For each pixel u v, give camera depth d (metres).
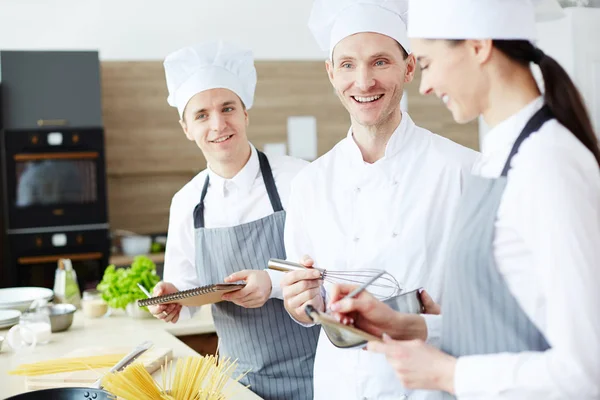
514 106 1.29
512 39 1.26
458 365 1.21
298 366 2.36
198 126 2.46
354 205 2.04
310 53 5.73
